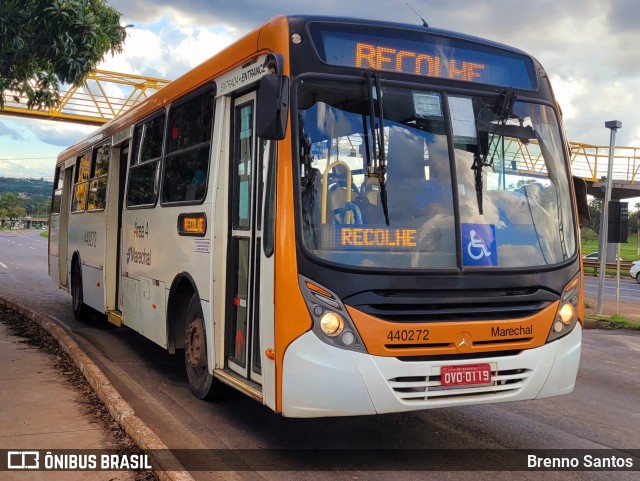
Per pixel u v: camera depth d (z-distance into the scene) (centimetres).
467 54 530
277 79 446
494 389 468
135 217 822
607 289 2689
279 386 451
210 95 614
